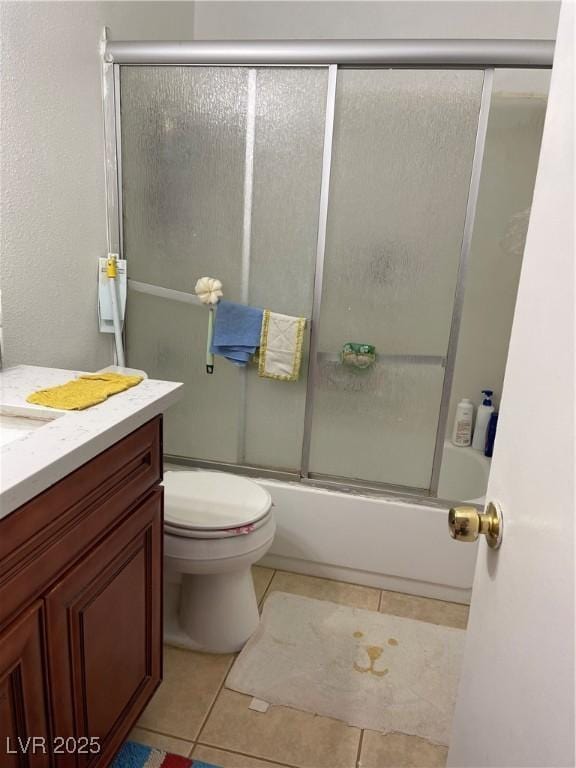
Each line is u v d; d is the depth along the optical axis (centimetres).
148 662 117
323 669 149
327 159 164
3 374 119
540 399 55
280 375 180
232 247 177
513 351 65
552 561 50
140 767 118
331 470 190
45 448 79
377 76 157
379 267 171
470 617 77
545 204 57
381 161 163
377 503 179
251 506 150
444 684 146
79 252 159
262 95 164
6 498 66
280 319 176
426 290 169
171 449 200
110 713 102
